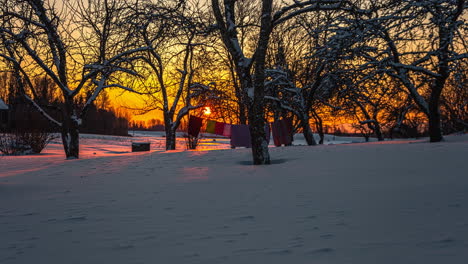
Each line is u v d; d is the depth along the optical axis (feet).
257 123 41.42
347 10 41.65
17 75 65.10
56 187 28.76
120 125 284.41
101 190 26.17
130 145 160.66
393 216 14.58
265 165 39.17
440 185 21.18
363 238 11.73
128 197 22.70
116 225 15.40
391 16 47.52
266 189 23.54
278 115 80.79
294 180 26.81
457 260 9.15
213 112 88.22
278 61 81.00
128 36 45.52
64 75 65.10
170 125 85.71
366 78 59.57
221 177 30.91
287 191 22.34
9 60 63.21
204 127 90.58
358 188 22.02
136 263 10.39
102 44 61.11
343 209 16.49
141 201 21.08
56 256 11.38
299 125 91.66
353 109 90.94
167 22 43.09
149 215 17.17
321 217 15.19
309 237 12.24
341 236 12.13
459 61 53.83
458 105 87.71
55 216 17.74
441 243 10.66
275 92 76.74
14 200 23.09
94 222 16.11
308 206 17.62
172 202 20.39
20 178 36.42
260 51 42.32
